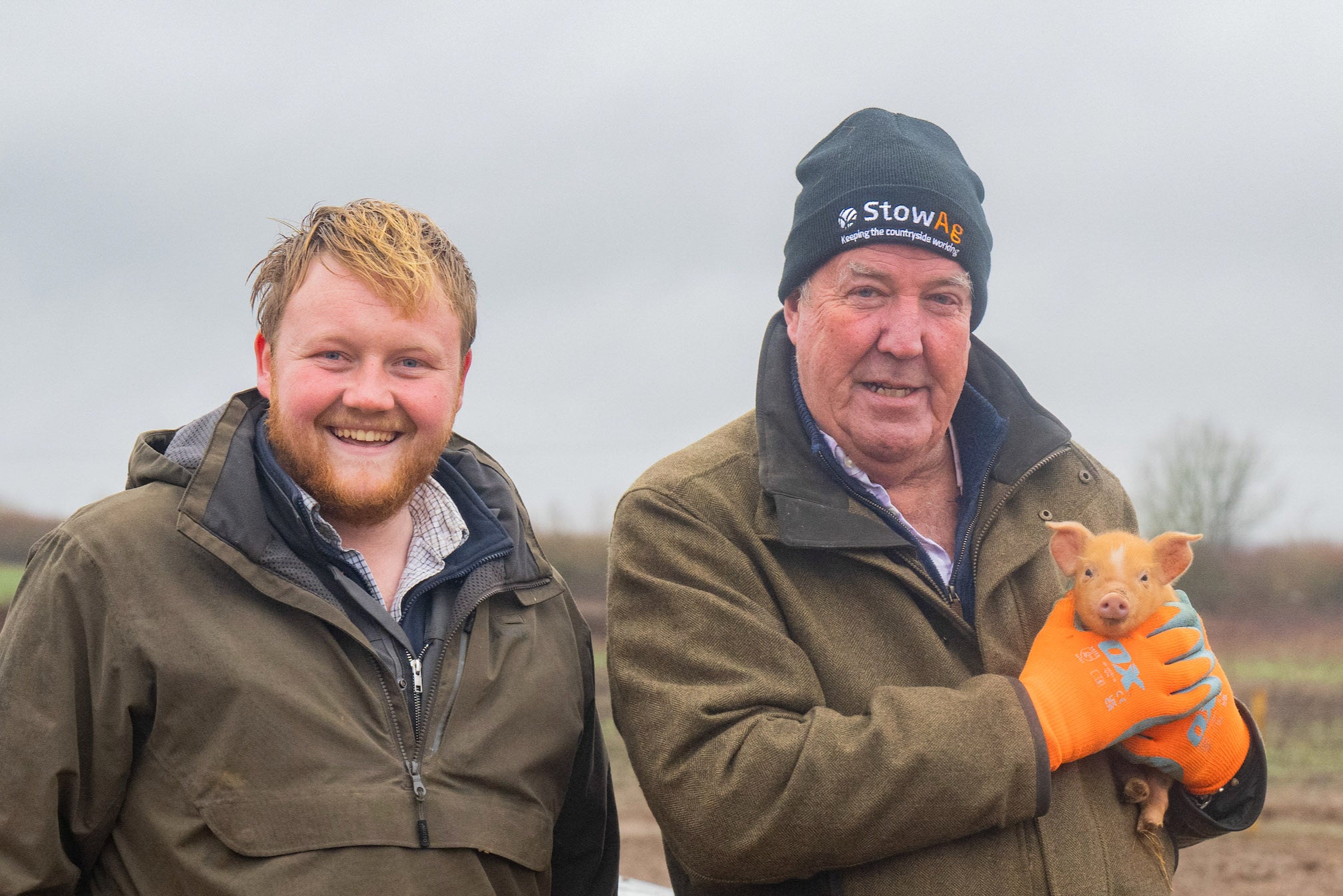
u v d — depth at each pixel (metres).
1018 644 2.78
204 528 2.39
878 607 2.75
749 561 2.77
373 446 2.59
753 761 2.48
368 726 2.41
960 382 2.93
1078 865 2.51
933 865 2.49
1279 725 15.48
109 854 2.39
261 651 2.37
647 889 3.86
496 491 2.88
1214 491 26.23
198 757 2.31
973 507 2.94
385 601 2.63
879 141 2.88
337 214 2.63
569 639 2.84
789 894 2.66
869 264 2.82
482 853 2.45
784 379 3.02
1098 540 2.65
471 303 2.76
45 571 2.38
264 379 2.73
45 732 2.28
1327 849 10.83
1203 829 2.76
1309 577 25.06
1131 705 2.52
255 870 2.27
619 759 14.34
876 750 2.42
